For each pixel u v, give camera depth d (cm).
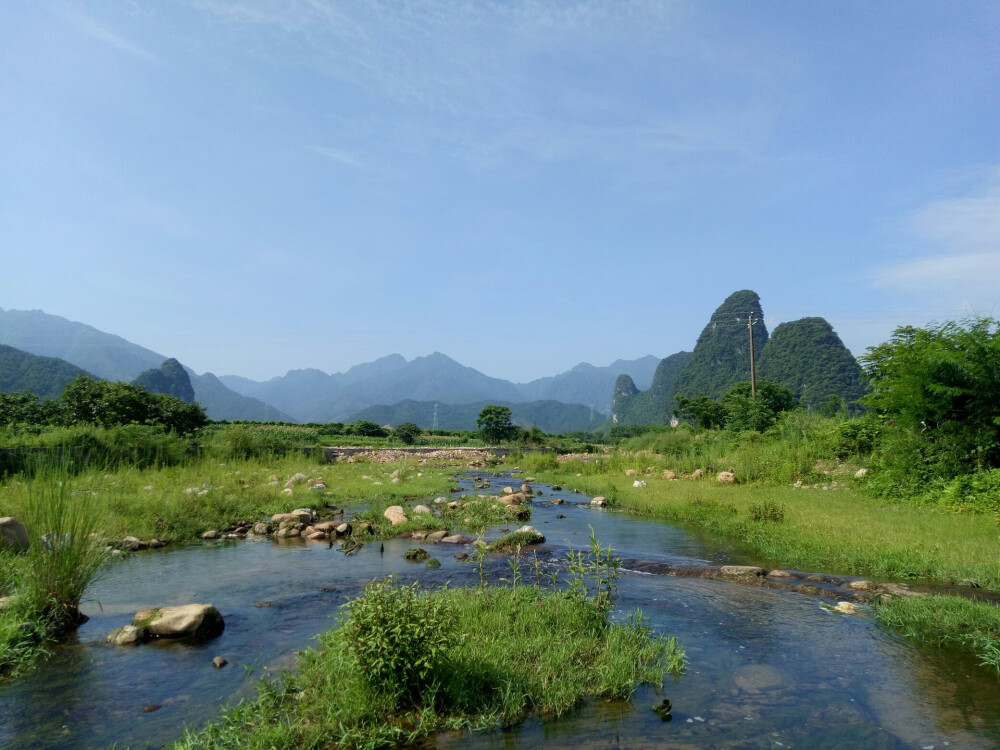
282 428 6212
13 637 611
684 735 471
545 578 940
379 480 2241
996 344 1422
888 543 1073
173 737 457
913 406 1552
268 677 562
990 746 452
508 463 3609
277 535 1255
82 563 719
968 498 1375
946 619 711
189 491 1477
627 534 1325
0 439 1947
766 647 660
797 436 2394
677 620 750
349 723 473
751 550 1150
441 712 498
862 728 482
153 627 666
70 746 443
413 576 936
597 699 534
